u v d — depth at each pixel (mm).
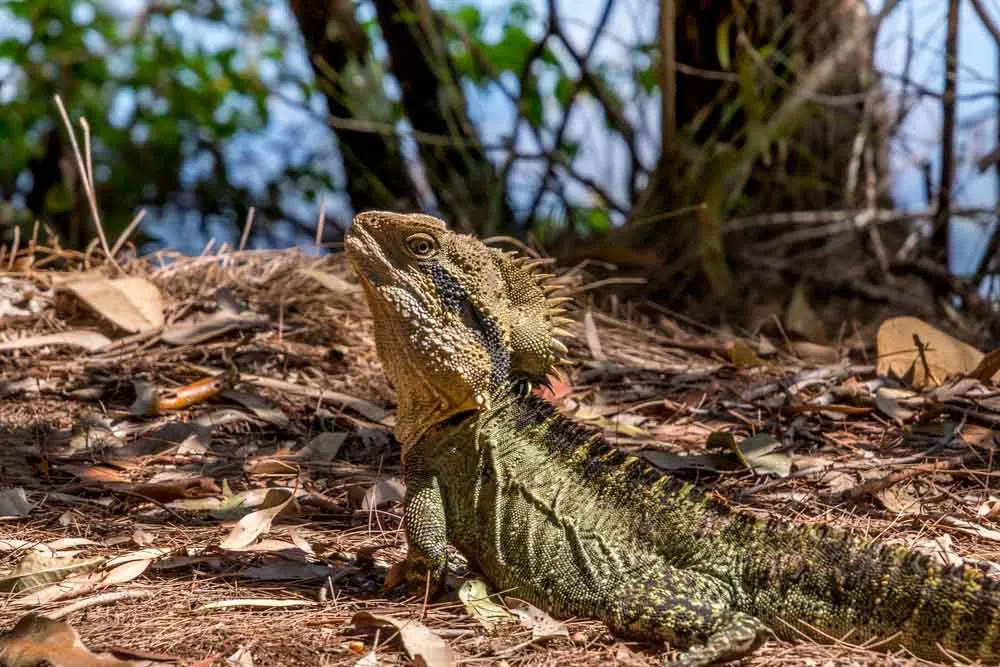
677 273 15477
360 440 10273
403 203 17984
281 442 10242
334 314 12680
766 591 6414
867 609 6246
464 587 6910
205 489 8953
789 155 16266
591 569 6668
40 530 8195
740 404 10734
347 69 17828
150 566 7531
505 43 20750
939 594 6125
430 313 6727
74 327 12117
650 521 6703
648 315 14906
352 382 11375
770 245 15758
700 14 16453
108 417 10461
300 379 11375
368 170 18328
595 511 6793
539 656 6293
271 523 8352
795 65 15648
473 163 17859
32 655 5945
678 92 16984
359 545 8094
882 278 15453
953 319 14688
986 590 6062
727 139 16688
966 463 9305
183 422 10258
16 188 23562
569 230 17734
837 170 16156
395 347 6840
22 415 10406
